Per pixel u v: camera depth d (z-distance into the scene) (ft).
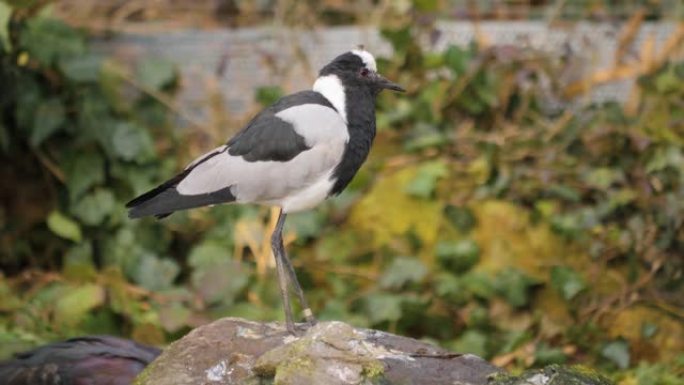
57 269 42.98
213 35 44.39
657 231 39.40
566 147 41.70
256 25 47.24
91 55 42.63
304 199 29.76
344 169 29.96
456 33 44.60
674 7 44.73
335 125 29.63
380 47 44.34
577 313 39.06
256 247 40.65
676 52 42.55
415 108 42.91
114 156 42.75
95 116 42.75
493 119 43.11
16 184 43.11
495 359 37.83
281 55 44.24
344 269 40.37
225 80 44.24
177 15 47.21
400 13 45.06
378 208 40.83
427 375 25.21
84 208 42.50
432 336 39.24
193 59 44.34
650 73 42.27
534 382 25.07
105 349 31.17
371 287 40.11
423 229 40.50
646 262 39.34
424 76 43.50
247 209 41.50
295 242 40.63
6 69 42.34
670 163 40.01
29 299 39.99
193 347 26.63
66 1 45.96
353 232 40.73
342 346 25.27
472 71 42.63
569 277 38.78
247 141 29.63
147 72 43.73
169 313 38.55
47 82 42.65
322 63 44.27
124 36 44.52
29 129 42.37
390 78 43.50
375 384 24.53
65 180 42.70
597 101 43.45
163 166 43.19
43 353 31.37
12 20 42.11
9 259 42.83
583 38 43.37
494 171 40.96
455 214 40.29
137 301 40.04
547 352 37.60
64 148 42.86
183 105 44.14
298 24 44.73
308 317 29.09
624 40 42.70
